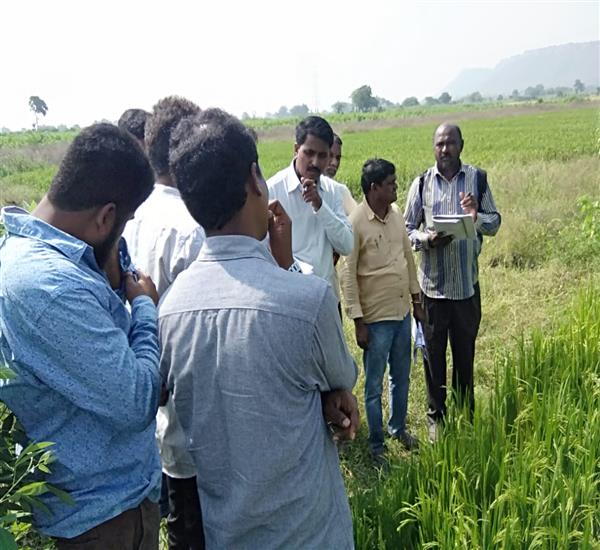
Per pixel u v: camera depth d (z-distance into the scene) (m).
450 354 6.08
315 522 1.82
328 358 1.79
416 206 4.87
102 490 1.91
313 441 1.82
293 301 1.73
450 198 4.66
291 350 1.72
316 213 4.08
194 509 2.89
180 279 1.90
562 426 3.54
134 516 2.02
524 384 4.18
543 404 3.69
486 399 4.84
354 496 3.27
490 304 7.33
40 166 30.16
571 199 11.99
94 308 1.78
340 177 16.77
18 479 1.70
